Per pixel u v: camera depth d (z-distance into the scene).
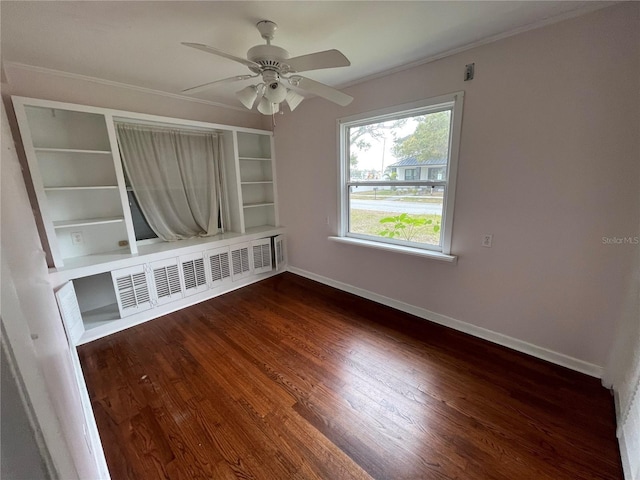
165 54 2.16
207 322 2.81
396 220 2.89
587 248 1.85
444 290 2.63
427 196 2.62
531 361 2.13
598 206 1.77
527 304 2.16
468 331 2.53
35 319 0.44
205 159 3.50
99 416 1.70
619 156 1.67
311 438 1.55
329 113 3.15
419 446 1.49
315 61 1.59
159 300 2.93
